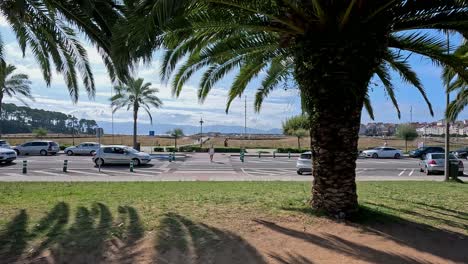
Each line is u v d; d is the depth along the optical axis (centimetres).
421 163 2708
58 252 514
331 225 679
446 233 672
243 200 927
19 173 2205
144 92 4322
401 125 6303
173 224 655
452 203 1012
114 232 598
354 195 751
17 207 800
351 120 730
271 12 702
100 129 2748
